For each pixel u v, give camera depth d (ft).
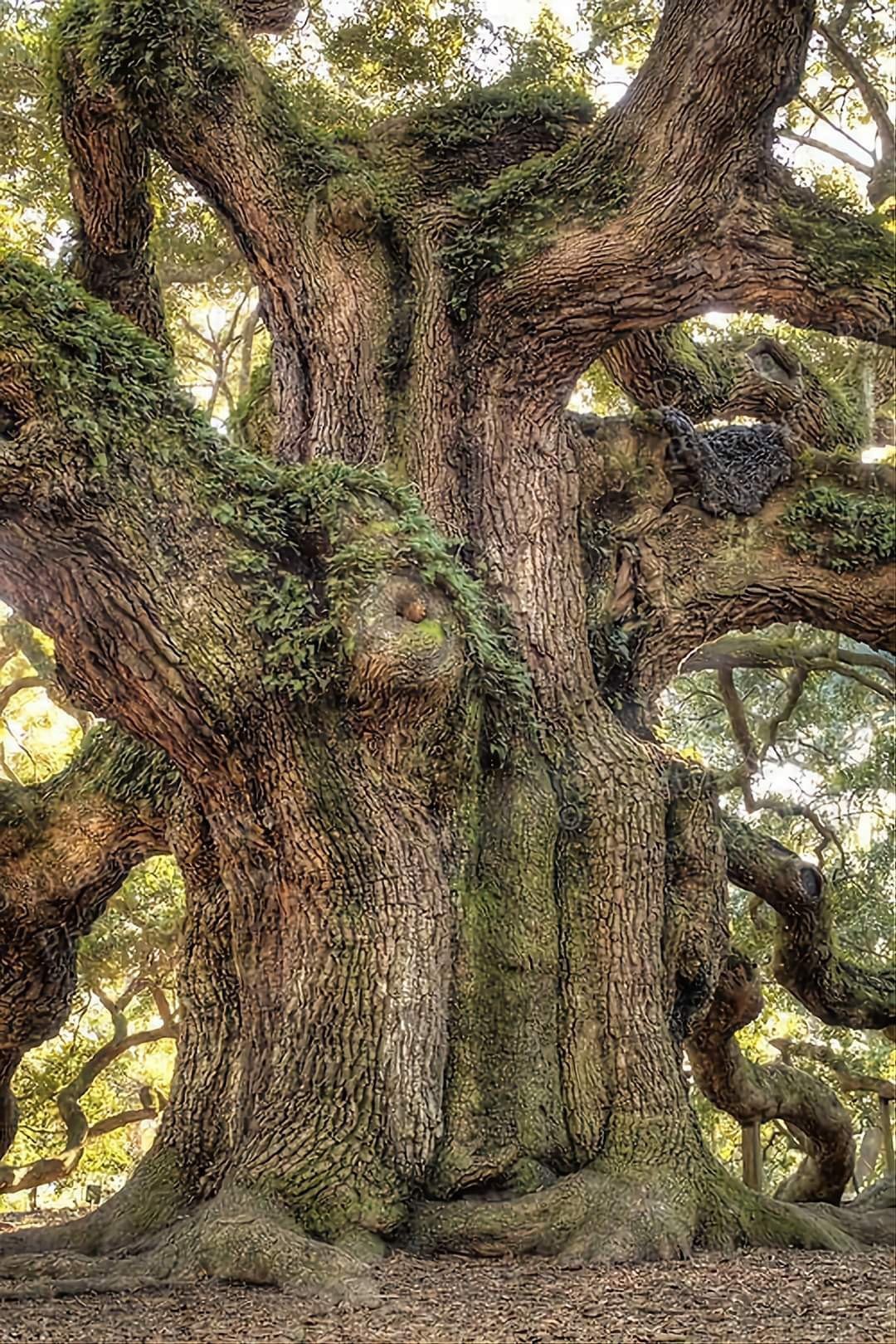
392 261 31.19
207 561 22.95
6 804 30.22
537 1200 22.74
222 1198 21.95
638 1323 16.47
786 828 62.08
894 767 57.72
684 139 27.71
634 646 30.25
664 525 31.22
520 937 25.48
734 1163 73.00
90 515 21.81
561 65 47.14
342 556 23.45
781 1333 15.71
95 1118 66.54
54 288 22.36
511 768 26.58
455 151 32.32
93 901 30.89
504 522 29.25
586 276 28.63
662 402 37.17
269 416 34.58
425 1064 23.52
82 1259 20.93
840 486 32.12
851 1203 32.76
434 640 23.27
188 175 30.50
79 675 23.21
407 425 29.81
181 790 27.25
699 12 27.37
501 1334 15.79
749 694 63.87
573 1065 25.35
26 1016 31.04
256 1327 16.43
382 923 23.62
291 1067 23.22
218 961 26.23
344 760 23.67
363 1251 21.24
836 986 38.50
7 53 44.50
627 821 27.22
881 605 30.94
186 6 28.71
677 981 27.71
